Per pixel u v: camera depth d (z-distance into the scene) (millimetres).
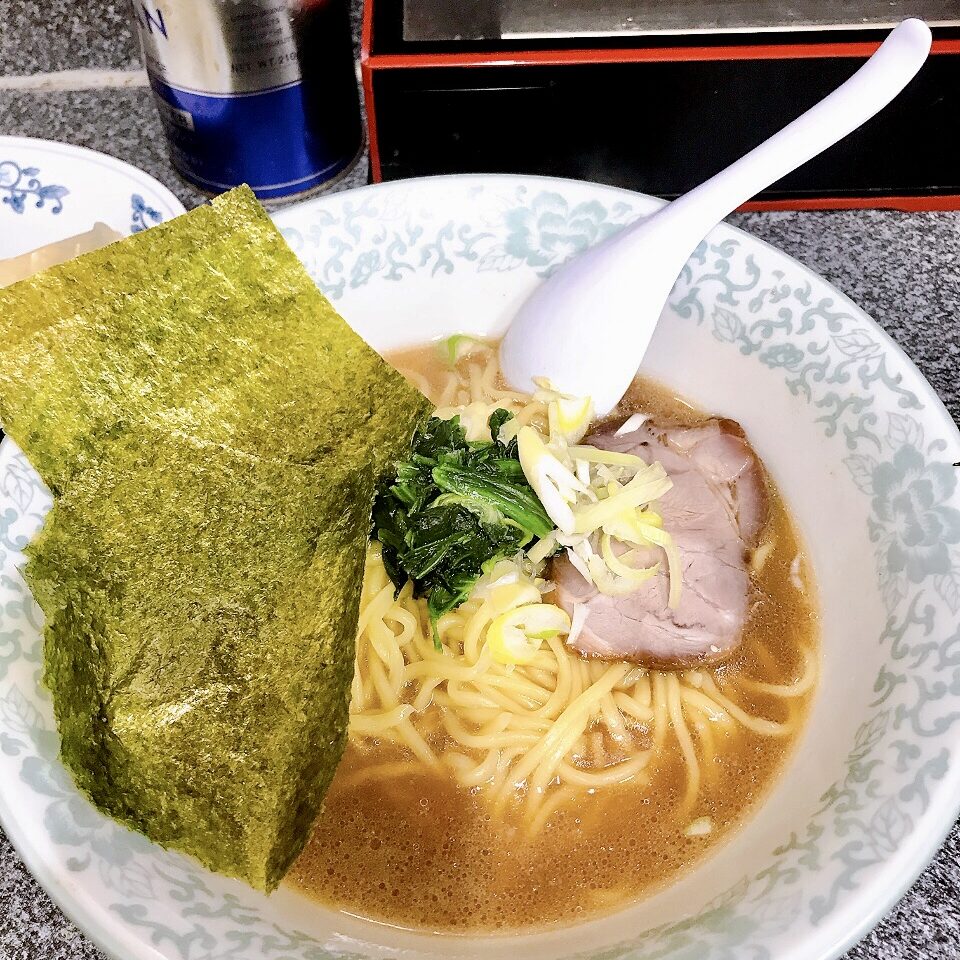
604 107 288
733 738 252
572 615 268
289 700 227
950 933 218
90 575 220
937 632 213
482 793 253
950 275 318
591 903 229
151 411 235
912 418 242
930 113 294
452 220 286
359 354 263
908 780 194
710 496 280
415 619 275
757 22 288
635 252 266
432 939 224
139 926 184
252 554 237
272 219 269
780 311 269
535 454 261
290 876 234
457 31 291
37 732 202
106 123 363
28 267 304
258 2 277
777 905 186
